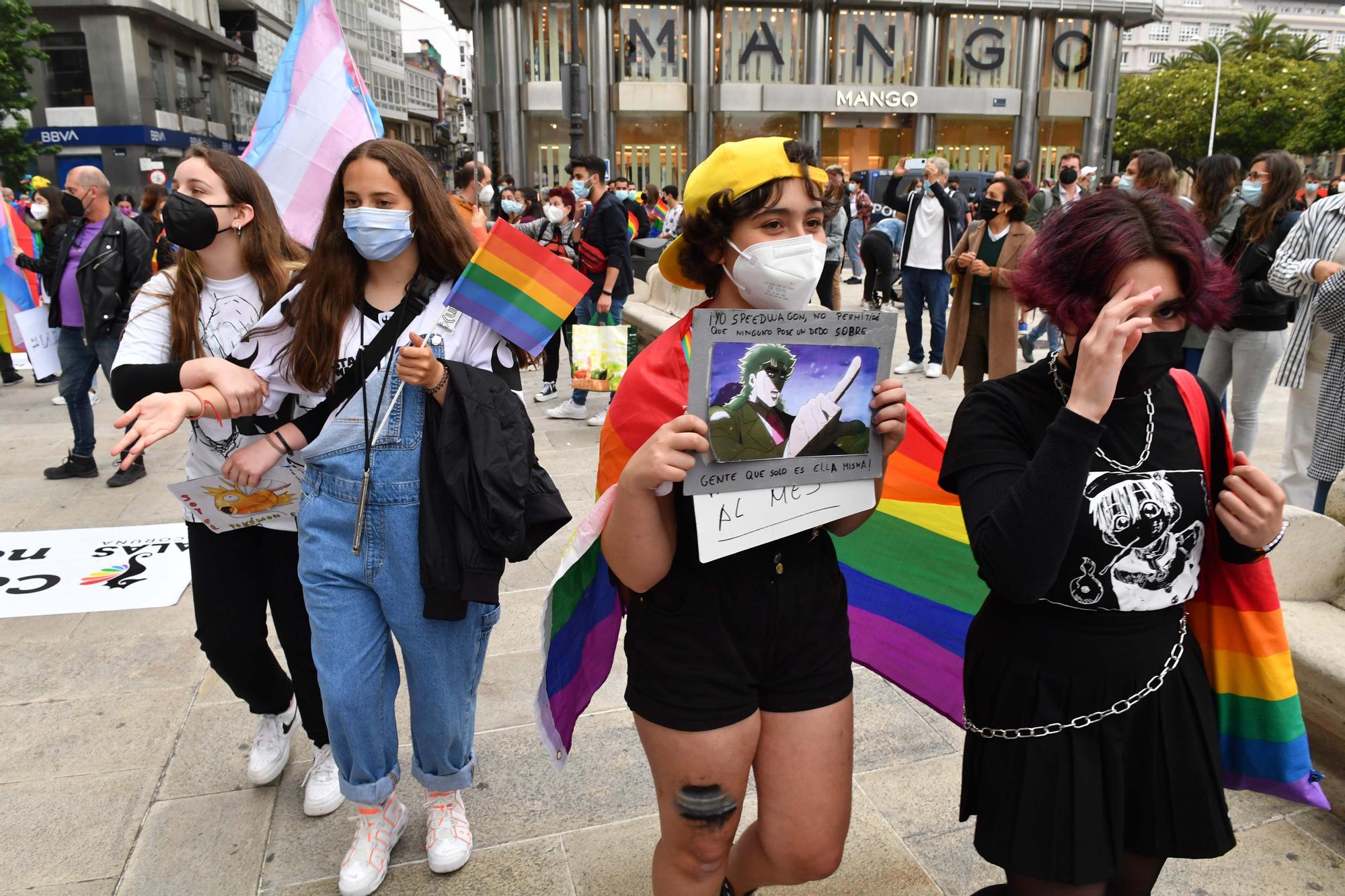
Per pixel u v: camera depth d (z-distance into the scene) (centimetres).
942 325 834
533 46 3378
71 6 3406
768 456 148
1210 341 480
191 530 234
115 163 3572
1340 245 382
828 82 3584
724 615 155
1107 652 145
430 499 199
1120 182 570
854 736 288
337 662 204
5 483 564
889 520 208
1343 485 305
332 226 202
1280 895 219
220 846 241
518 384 225
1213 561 156
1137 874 161
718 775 157
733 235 153
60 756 281
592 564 177
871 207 1631
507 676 326
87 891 225
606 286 689
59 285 547
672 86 3425
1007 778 153
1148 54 10594
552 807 255
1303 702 253
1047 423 149
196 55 4156
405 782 268
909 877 227
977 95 3622
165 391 199
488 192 879
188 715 304
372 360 200
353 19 6306
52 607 389
